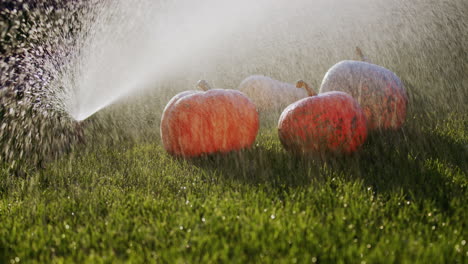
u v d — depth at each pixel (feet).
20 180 9.84
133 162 10.91
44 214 7.25
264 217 6.45
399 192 7.57
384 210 6.79
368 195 7.44
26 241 6.19
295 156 10.27
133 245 5.98
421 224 6.22
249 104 11.23
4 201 8.29
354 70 12.07
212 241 5.86
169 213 7.04
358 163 9.35
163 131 11.25
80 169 10.38
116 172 9.83
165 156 11.32
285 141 10.40
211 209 7.01
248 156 10.55
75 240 6.23
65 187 9.14
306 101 10.23
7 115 14.17
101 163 10.86
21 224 6.89
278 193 7.99
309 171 8.69
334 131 9.87
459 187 7.65
